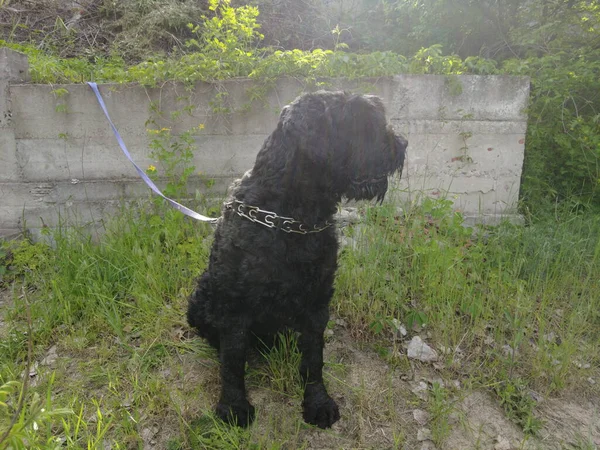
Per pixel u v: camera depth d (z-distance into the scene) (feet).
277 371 8.82
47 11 22.50
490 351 9.50
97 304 10.35
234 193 7.66
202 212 13.08
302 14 24.98
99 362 8.98
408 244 11.68
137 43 21.02
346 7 26.35
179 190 12.95
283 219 6.98
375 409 8.34
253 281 7.05
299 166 6.84
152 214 12.89
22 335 9.48
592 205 14.79
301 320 7.89
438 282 10.62
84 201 13.38
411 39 23.03
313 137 6.72
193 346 9.42
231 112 13.29
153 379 8.44
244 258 7.06
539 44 19.16
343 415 8.26
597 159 14.85
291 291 7.19
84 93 12.80
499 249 11.70
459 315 10.55
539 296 10.94
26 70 13.07
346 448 7.64
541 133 15.10
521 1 20.49
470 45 22.26
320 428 7.95
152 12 21.99
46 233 12.37
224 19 14.94
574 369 9.32
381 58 13.62
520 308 9.78
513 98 13.57
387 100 13.44
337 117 6.73
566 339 9.77
